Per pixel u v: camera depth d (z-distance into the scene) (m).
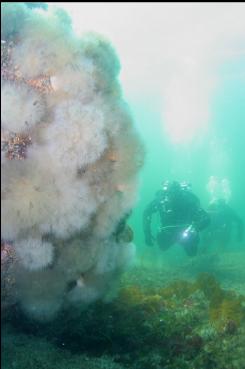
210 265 10.58
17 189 2.91
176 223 10.42
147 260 13.01
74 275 3.52
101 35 3.91
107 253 3.75
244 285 8.21
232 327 4.27
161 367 3.71
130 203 3.70
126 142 3.66
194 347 4.00
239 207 62.47
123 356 3.83
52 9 3.81
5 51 3.09
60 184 3.09
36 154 3.04
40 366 3.24
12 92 2.87
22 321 3.75
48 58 3.20
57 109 3.10
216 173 105.06
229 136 67.06
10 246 3.04
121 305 4.47
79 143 3.07
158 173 126.69
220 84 31.91
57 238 3.34
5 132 2.96
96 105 3.38
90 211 3.27
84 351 3.87
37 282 3.29
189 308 4.91
